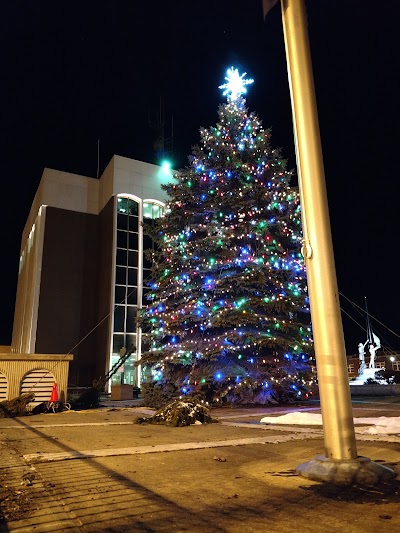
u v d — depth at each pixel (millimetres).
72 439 7867
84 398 17062
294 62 5547
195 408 10336
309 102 5441
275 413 12297
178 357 15430
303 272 16625
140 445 7004
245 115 18016
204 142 18219
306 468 4715
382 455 5707
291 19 5625
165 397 15734
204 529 3227
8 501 3873
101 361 33344
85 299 36219
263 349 15477
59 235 36562
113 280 34125
